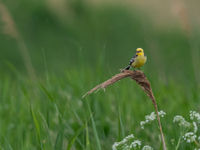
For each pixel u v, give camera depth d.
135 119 9.85
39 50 29.08
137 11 37.19
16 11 34.31
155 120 8.08
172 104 11.09
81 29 34.44
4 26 16.14
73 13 36.75
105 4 38.25
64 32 33.41
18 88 12.28
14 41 28.42
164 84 13.34
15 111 11.33
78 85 11.62
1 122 10.79
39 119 8.70
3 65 21.56
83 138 9.26
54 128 9.80
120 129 8.30
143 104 10.70
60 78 12.69
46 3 36.66
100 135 9.80
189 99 11.41
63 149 9.20
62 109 9.55
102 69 11.35
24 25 33.59
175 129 8.02
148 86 6.54
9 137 10.12
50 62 23.44
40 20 34.53
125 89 11.41
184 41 26.80
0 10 16.06
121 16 35.97
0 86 13.59
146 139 8.76
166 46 27.17
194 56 15.65
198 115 7.41
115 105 10.73
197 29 27.70
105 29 33.75
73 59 15.54
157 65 15.41
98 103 10.78
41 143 8.04
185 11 16.80
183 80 14.92
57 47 29.73
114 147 7.45
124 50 30.61
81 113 10.60
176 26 31.77
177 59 22.77
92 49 27.11
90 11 37.22
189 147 8.05
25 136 9.79
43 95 10.45
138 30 33.22
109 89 10.52
